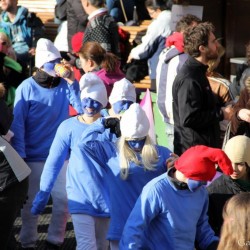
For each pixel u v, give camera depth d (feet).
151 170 36.81
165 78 50.70
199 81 45.29
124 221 37.40
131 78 67.21
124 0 76.59
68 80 47.67
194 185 33.04
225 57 66.08
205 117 45.52
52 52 47.32
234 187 36.58
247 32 66.80
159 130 57.77
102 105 42.83
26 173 41.47
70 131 42.93
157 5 65.26
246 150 36.06
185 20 52.75
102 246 42.24
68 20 71.31
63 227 48.52
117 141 37.60
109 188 38.22
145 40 64.85
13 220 41.42
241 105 45.57
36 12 87.66
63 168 46.85
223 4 65.26
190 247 34.45
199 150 32.99
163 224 33.83
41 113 47.78
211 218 36.63
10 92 55.62
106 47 62.90
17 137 47.16
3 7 75.72
